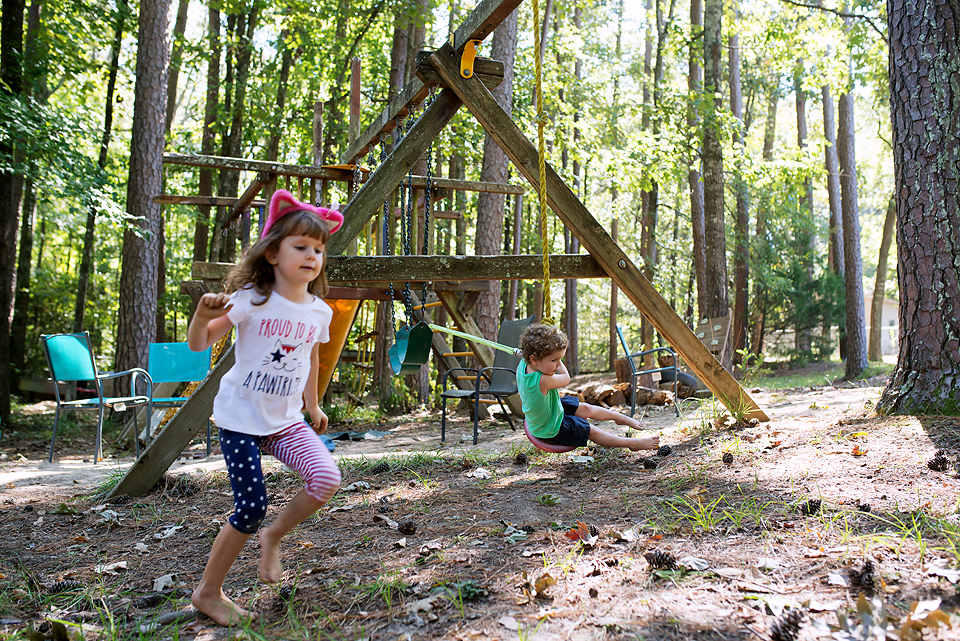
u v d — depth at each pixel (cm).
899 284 495
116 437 902
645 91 2239
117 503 436
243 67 1562
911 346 481
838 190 2123
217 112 1543
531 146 525
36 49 1096
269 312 244
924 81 477
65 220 2052
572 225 534
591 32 2517
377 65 1653
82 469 600
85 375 652
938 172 468
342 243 492
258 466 243
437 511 369
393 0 1320
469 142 1557
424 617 227
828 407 606
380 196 503
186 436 459
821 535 275
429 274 505
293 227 241
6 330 1035
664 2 2333
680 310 2967
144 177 1061
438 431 813
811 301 2080
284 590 260
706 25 1495
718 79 1480
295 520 241
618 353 2719
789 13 1848
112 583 289
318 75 1606
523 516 345
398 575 266
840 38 1583
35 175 884
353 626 226
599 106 1953
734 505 329
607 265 536
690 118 1490
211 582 241
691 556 261
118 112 1655
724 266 1434
